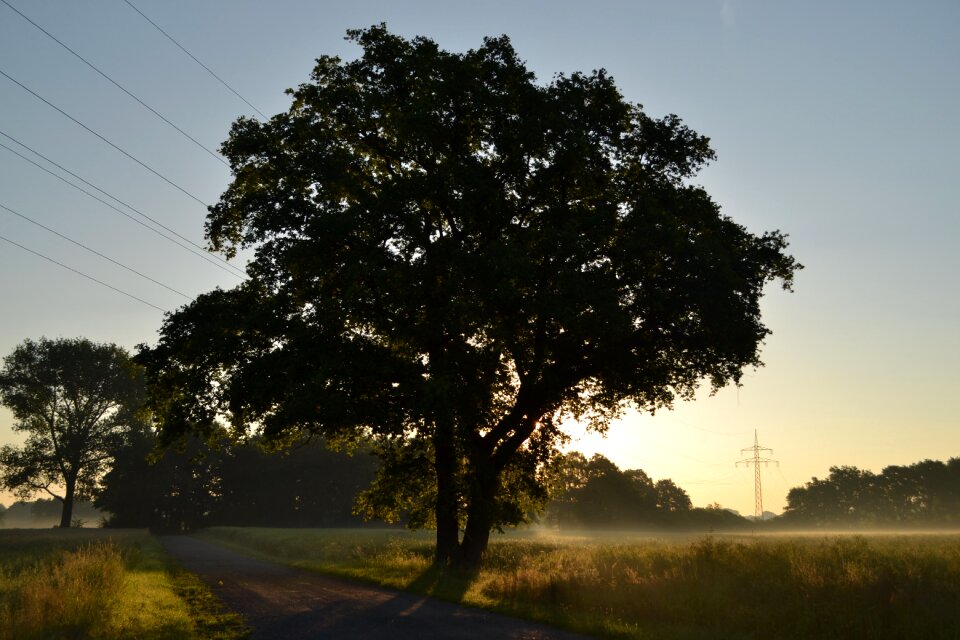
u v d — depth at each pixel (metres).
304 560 36.00
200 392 26.44
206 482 136.25
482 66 26.58
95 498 120.88
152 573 25.11
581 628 12.68
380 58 27.47
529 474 31.34
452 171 24.73
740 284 23.77
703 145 28.09
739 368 26.72
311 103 28.11
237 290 27.73
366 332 26.27
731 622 12.96
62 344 92.94
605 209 25.75
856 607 12.18
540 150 25.75
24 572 20.64
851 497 191.00
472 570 24.91
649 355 26.72
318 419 23.06
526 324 25.33
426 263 25.05
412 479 29.88
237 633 12.21
